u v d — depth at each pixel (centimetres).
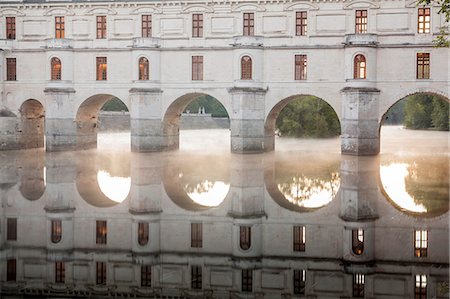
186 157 6066
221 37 6512
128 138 9588
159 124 6650
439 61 5984
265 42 6388
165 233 2553
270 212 3011
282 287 1853
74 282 1917
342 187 3869
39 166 5200
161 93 6644
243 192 3681
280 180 4244
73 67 6869
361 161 5541
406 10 6034
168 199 3425
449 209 3045
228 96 6506
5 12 6981
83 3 6775
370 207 3128
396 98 6091
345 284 1872
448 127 11625
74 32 6850
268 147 6669
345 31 6206
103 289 1850
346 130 6062
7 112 7012
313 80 6300
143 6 6656
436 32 5966
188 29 6588
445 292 1780
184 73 6612
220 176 4478
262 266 2072
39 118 7419
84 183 4084
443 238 2420
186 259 2166
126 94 6781
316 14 6266
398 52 6062
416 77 6047
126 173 4681
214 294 1797
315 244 2356
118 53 6769
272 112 6538
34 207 3139
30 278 1956
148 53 6569
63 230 2606
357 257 2167
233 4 6450
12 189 3772
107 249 2302
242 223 2744
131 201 3350
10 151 6850
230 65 6506
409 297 1745
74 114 6881
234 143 6381
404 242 2367
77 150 6944
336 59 6241
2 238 2466
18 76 7019
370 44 5984
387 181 4141
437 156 6047
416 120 12500
